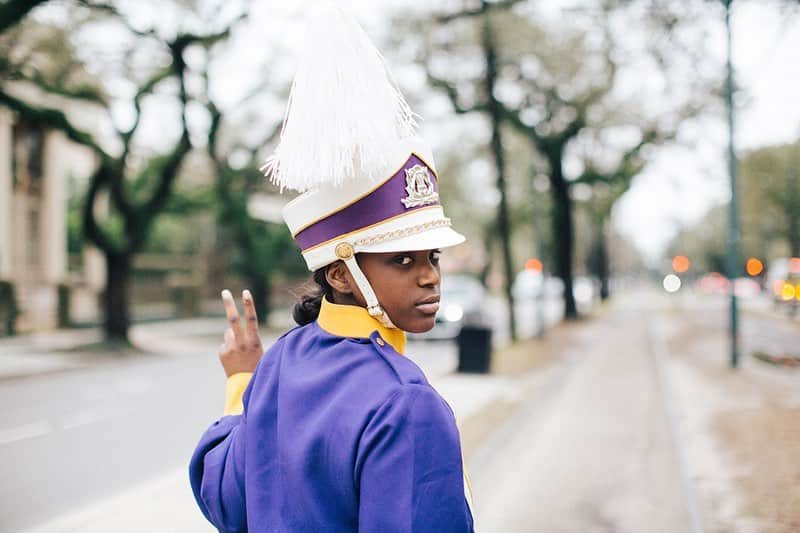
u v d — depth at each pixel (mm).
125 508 4906
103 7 12523
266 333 22266
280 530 1107
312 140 1123
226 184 20141
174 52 14586
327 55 1135
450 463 1019
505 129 20406
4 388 11438
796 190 39688
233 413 1465
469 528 1030
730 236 12266
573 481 5602
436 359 14734
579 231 53719
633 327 23672
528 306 41938
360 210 1155
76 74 14312
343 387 1107
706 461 5922
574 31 12773
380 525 975
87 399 10258
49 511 5117
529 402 9125
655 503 5016
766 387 9742
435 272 1199
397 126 1194
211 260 34031
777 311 32500
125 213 17594
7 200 21047
